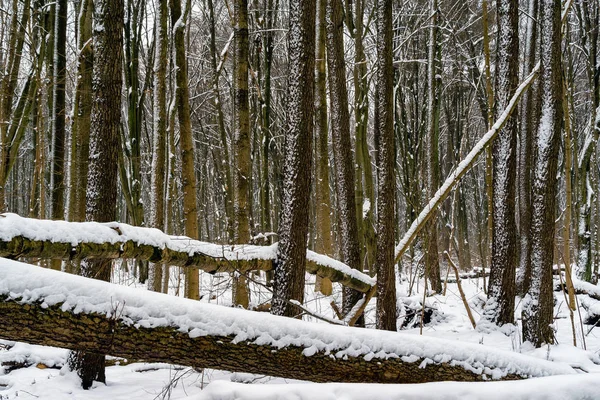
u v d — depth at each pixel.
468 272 19.14
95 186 5.27
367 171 14.50
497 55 8.88
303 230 5.88
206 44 19.22
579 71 19.09
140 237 4.71
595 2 14.59
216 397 2.95
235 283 8.30
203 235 23.75
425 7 19.81
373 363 3.52
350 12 14.95
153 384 5.39
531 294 6.79
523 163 10.48
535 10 10.94
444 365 3.61
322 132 11.97
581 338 7.59
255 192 23.95
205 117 24.14
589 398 3.07
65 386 5.12
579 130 19.97
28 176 26.88
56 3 9.91
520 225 10.47
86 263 5.04
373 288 7.00
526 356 3.95
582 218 13.66
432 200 7.11
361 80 14.78
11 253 3.65
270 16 16.06
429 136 14.49
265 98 15.80
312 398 2.93
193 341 3.22
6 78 9.25
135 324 3.10
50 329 2.91
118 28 5.46
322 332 3.53
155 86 8.66
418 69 20.53
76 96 9.25
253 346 3.33
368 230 12.88
